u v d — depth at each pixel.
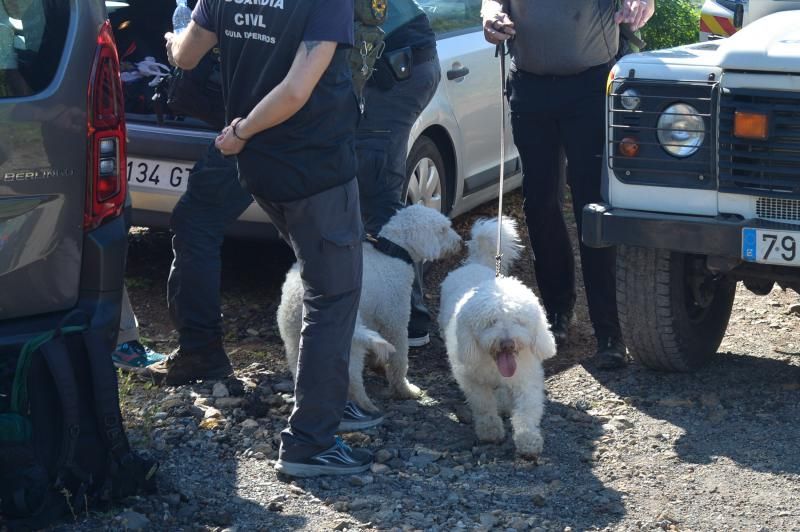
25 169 4.07
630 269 5.64
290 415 5.15
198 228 5.67
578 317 7.05
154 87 6.90
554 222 6.42
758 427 5.24
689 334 5.84
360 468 4.78
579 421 5.40
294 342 5.34
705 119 5.09
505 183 8.85
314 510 4.43
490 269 5.76
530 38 6.00
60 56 4.16
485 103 8.20
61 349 4.12
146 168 6.75
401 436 5.25
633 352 5.92
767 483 4.68
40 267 4.18
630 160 5.30
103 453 4.29
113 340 4.36
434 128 7.59
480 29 8.28
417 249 5.54
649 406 5.56
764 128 4.89
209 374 5.80
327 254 4.55
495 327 4.75
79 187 4.23
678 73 5.14
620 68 5.30
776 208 5.03
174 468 4.77
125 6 7.41
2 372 4.14
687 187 5.20
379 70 6.15
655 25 12.73
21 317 4.21
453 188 7.92
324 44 4.28
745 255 5.02
